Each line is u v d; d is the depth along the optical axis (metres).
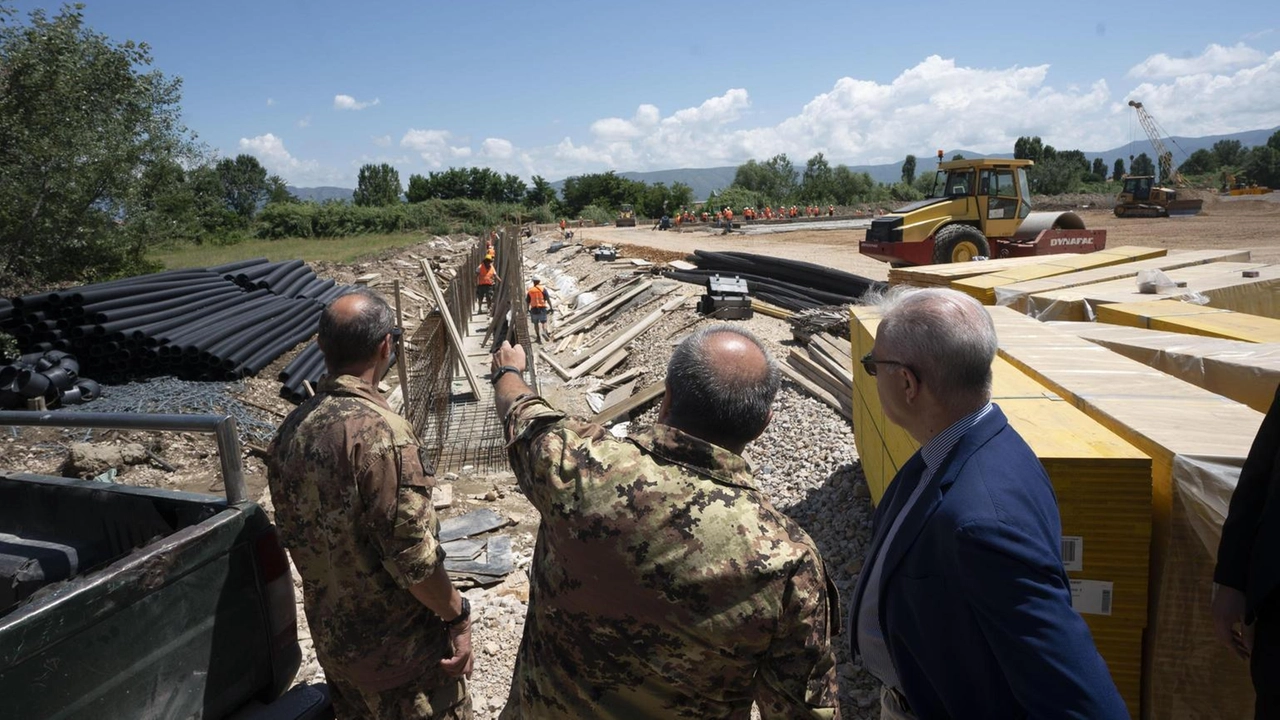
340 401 2.58
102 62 16.17
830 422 7.93
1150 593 2.44
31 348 10.41
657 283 17.80
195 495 2.75
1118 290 6.20
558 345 15.43
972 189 17.02
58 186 15.04
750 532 1.71
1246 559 2.05
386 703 2.64
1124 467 2.35
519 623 5.00
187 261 27.34
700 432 1.82
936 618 1.78
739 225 46.09
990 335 1.90
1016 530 1.66
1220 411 2.83
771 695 1.75
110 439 8.73
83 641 2.08
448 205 60.41
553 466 1.88
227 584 2.52
